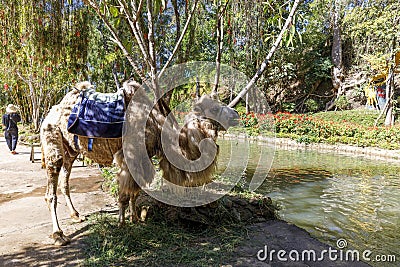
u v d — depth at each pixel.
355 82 19.45
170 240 2.72
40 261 2.38
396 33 12.58
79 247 2.63
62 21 5.93
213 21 4.85
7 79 12.22
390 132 11.13
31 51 7.70
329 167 7.45
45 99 13.20
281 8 3.66
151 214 3.14
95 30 6.58
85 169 6.23
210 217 3.07
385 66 14.62
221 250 2.56
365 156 9.42
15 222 3.28
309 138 12.09
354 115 16.56
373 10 13.53
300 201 4.56
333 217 3.87
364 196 4.87
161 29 4.77
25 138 11.53
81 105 2.79
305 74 21.12
